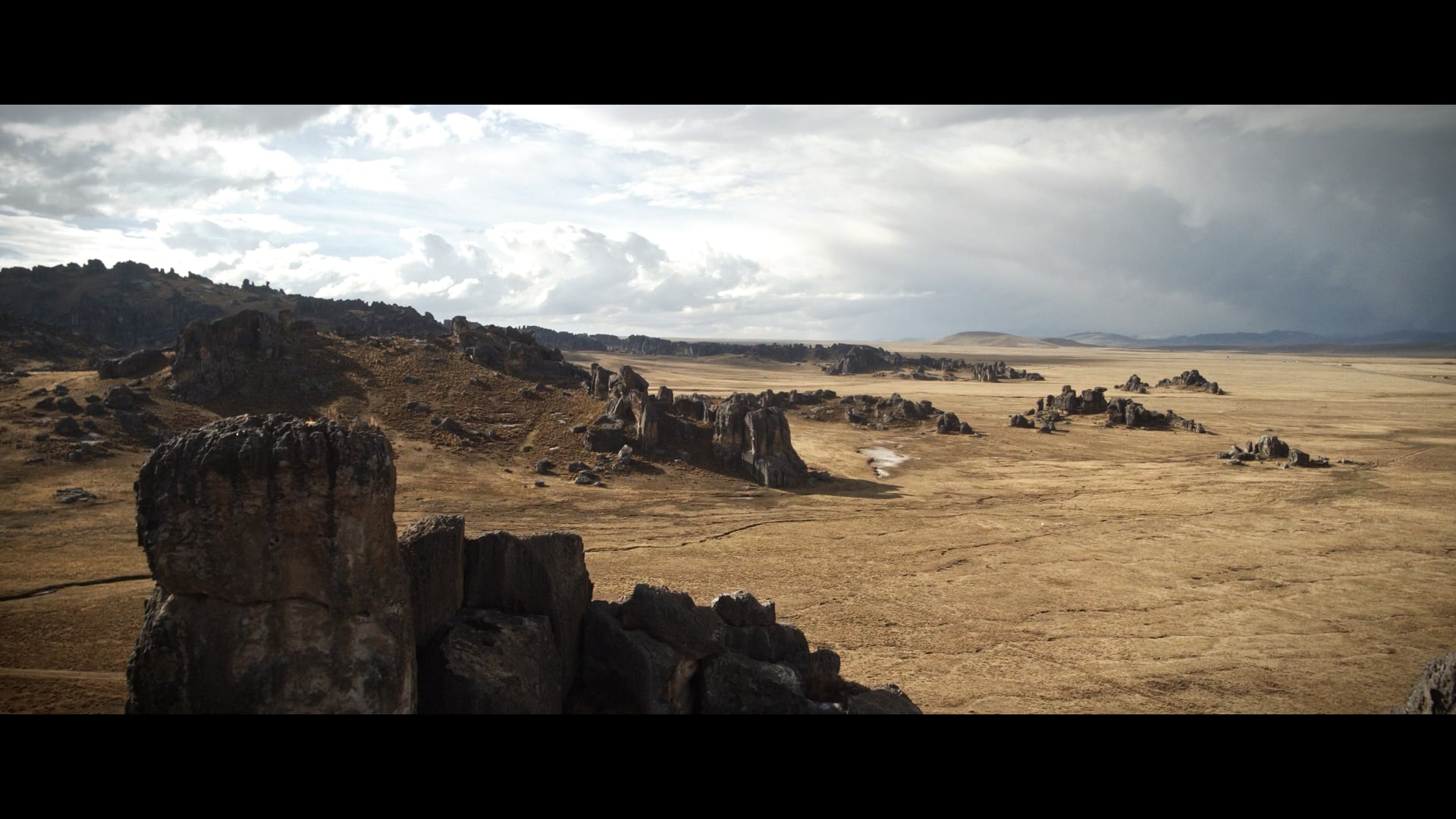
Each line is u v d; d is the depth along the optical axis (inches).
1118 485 4025.6
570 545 960.9
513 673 804.6
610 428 4259.4
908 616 1947.6
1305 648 1737.2
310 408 4205.2
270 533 687.7
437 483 3467.0
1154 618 1951.3
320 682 693.9
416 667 757.9
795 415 6422.2
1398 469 4256.9
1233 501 3511.3
